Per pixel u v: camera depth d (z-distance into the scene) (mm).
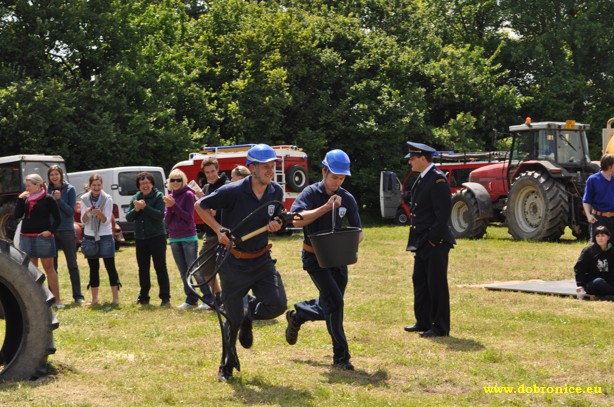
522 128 21141
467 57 39188
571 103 42031
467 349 7656
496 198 23203
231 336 6484
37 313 6500
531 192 20562
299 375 6684
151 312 10273
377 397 5988
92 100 29047
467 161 28156
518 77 43750
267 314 6582
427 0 43969
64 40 29141
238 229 6395
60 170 11422
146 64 31047
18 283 6441
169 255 19578
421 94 36250
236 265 6422
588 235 20438
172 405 5785
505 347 7727
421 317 8516
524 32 44719
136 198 10938
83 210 11070
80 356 7504
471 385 6375
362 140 35344
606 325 8734
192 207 10570
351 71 36312
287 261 16562
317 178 34156
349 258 6551
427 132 35844
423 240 8289
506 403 5836
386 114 35188
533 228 20469
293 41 34188
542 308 9883
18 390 6094
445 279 8289
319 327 8883
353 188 36344
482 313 9562
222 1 34906
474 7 43906
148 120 29328
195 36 35219
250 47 33656
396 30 39688
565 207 19672
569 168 20719
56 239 11414
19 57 28828
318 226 6918
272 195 6469
